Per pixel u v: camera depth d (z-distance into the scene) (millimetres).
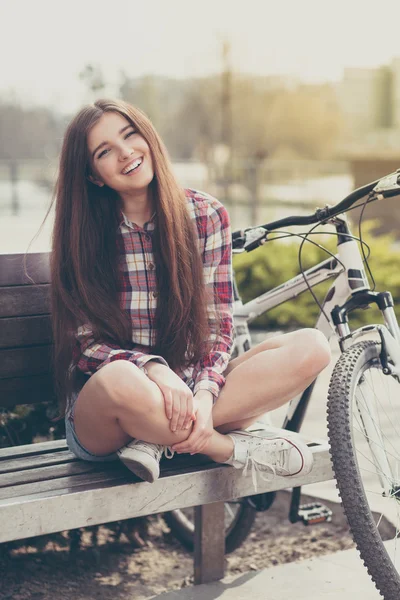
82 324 2697
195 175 27891
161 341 2734
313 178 22203
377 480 2867
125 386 2381
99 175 2686
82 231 2703
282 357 2609
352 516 2373
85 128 2658
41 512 2289
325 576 3020
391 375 2691
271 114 30984
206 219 2855
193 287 2744
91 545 3506
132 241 2754
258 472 2627
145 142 2686
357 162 18656
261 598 2867
